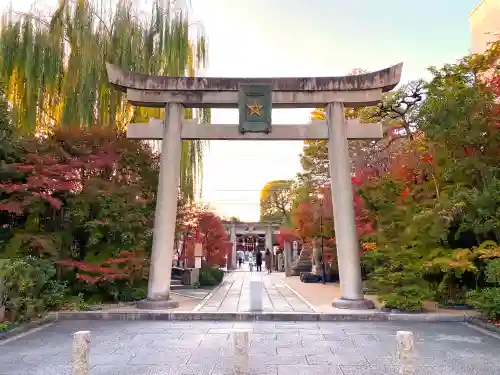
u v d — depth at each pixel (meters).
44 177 11.95
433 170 14.12
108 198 13.37
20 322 9.88
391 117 18.38
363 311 11.43
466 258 11.42
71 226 13.89
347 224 12.64
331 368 6.44
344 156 13.05
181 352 7.47
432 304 13.00
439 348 7.80
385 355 7.26
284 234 29.72
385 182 14.02
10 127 12.93
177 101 13.46
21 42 13.88
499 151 11.91
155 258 12.54
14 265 10.02
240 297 15.26
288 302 13.61
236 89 13.48
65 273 13.39
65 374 6.16
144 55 15.56
